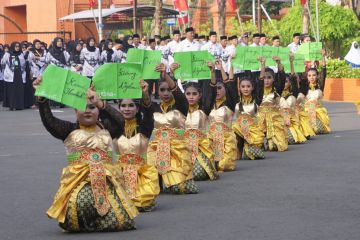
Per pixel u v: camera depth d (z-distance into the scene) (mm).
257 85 16812
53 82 9727
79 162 9852
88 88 9812
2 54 37844
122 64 10750
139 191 11070
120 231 9898
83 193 9750
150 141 12672
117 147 11234
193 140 13844
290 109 19625
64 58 33250
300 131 19688
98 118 10102
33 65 34031
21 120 28000
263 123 18125
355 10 48031
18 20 57312
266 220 10344
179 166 12461
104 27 49719
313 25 41500
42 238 9680
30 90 34156
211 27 50844
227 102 15055
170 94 12523
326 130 21797
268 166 15523
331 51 45312
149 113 11219
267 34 45781
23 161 16938
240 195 12289
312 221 10211
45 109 9820
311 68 21953
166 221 10438
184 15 42375
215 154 14883
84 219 9812
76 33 52250
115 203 9852
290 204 11430
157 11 41719
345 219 10305
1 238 9758
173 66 12766
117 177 10016
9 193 12953
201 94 13922
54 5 52312
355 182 13305
